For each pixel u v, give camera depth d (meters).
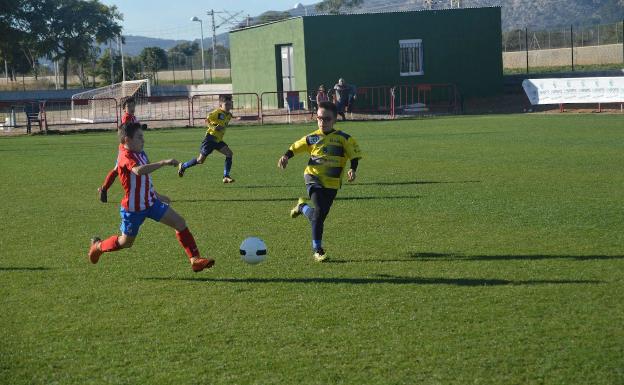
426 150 19.86
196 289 7.29
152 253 8.83
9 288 7.46
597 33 59.31
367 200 12.19
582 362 5.25
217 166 17.86
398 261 8.16
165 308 6.71
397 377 5.09
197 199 12.77
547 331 5.86
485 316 6.24
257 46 43.59
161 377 5.20
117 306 6.81
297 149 8.54
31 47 71.50
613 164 15.83
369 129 28.31
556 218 10.28
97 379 5.21
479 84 41.56
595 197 11.90
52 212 11.87
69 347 5.82
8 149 23.88
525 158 17.31
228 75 81.44
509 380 4.99
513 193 12.49
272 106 42.47
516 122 29.16
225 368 5.32
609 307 6.39
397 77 40.03
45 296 7.18
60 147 24.34
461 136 23.84
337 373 5.17
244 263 8.24
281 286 7.31
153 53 79.44
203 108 40.97
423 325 6.07
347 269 7.88
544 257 8.15
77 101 32.47
